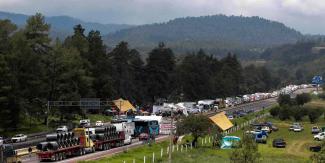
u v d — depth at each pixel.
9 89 146.00
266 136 158.75
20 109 152.75
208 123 131.62
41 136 150.50
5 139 136.62
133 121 152.75
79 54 198.88
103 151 117.25
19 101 151.38
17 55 156.25
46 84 170.12
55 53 179.62
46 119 172.00
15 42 158.38
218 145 131.12
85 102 183.12
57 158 98.25
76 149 106.62
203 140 143.75
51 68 179.12
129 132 135.88
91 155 108.44
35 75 160.88
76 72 186.88
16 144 121.19
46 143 97.19
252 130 169.38
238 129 177.88
